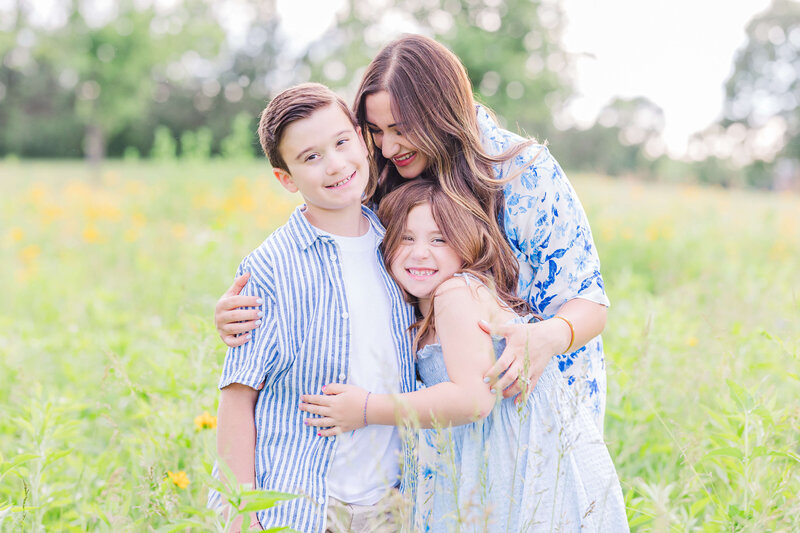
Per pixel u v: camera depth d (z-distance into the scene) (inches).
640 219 376.5
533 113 704.4
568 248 88.7
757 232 370.6
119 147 1390.3
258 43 1617.9
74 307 220.1
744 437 89.8
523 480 80.2
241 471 79.4
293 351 80.0
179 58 858.1
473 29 675.4
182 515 92.9
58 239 337.7
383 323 83.4
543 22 687.1
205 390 115.0
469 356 78.8
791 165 1453.0
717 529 88.4
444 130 86.2
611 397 122.6
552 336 81.4
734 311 172.2
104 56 796.6
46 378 152.9
